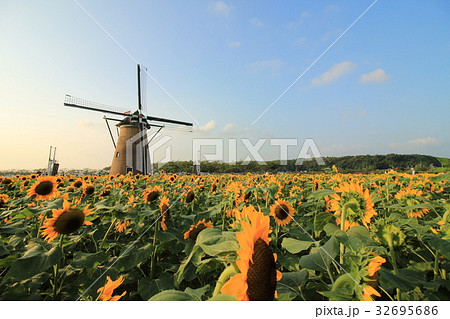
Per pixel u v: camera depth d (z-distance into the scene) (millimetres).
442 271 2092
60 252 2287
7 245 3238
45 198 4949
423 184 4301
